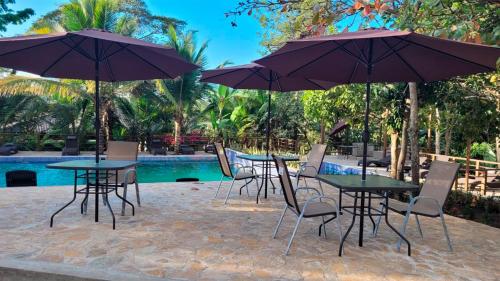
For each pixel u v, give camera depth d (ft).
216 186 25.84
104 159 18.34
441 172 14.66
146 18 84.17
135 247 12.61
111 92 56.75
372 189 12.23
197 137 66.28
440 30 13.93
